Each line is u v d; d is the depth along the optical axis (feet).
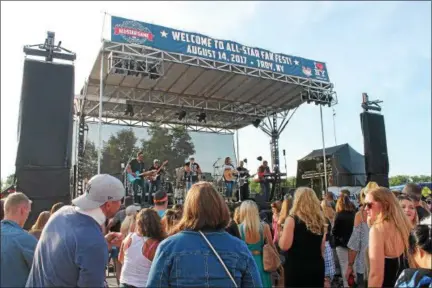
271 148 52.95
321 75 40.55
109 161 45.21
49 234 6.46
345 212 17.53
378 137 36.70
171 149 49.67
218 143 53.98
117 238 10.12
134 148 47.29
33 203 20.18
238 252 6.01
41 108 21.31
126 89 44.73
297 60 39.32
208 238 5.98
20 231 8.11
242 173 41.24
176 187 41.04
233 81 42.19
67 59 22.88
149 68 32.35
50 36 22.62
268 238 13.93
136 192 36.60
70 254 6.08
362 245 14.49
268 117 53.42
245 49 36.22
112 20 30.66
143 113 51.47
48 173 20.75
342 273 17.46
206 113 51.83
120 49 32.14
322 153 42.73
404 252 7.80
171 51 32.58
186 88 44.86
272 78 37.81
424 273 5.96
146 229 10.84
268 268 13.38
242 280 6.06
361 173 40.27
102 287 6.18
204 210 6.13
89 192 6.68
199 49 33.83
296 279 11.25
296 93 45.21
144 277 10.51
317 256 11.34
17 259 7.68
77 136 43.70
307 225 11.35
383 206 8.11
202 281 5.66
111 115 50.24
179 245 5.90
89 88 43.75
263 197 40.09
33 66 21.63
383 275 7.63
